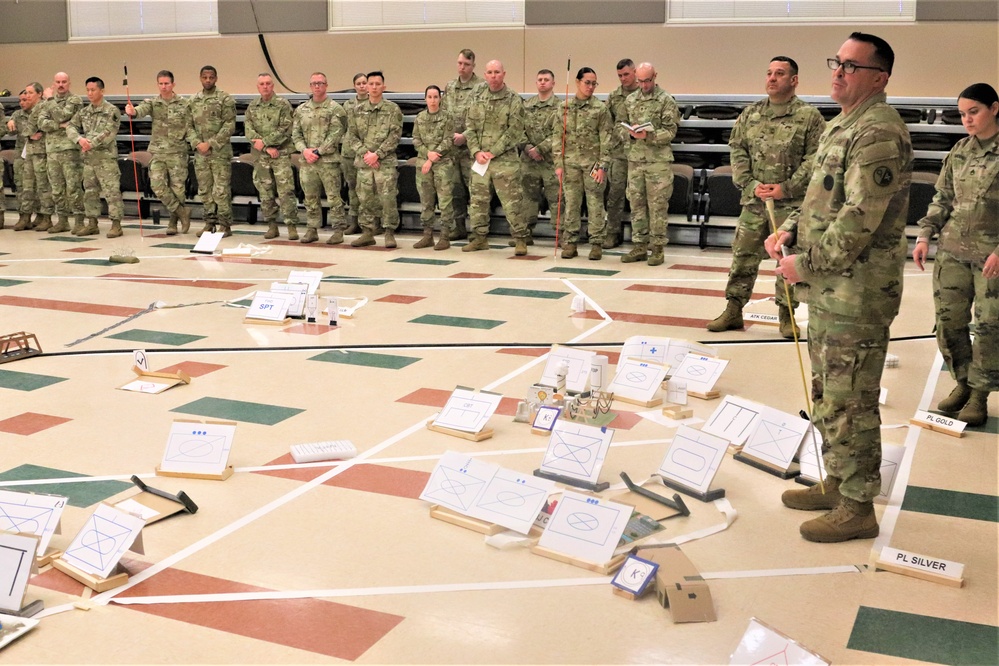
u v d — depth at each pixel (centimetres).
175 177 1184
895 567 312
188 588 297
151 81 1558
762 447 410
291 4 1444
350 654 260
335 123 1083
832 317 323
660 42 1266
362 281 861
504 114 988
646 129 916
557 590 296
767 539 337
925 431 458
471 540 332
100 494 372
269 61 1475
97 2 1565
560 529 323
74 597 293
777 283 648
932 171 1070
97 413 477
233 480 388
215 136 1150
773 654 248
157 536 335
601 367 496
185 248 1084
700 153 1129
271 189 1138
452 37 1366
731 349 615
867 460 330
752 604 290
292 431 448
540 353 599
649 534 335
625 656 259
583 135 966
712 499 368
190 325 680
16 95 1645
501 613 282
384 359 583
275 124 1117
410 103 1234
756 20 1222
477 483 348
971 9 1136
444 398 501
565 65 1316
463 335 648
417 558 318
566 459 382
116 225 1178
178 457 394
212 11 1495
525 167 1084
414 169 1200
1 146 1509
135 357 540
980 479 396
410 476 391
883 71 311
